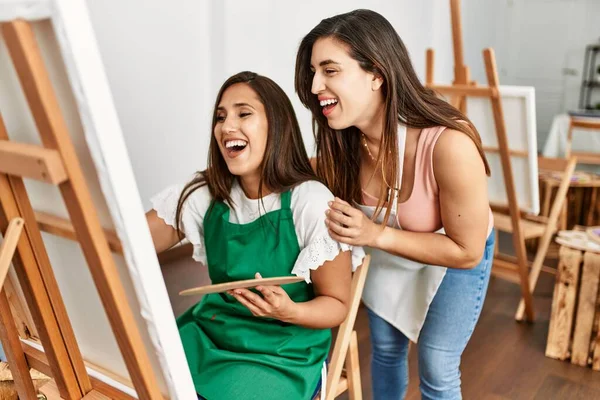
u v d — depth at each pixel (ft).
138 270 2.40
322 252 3.66
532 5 20.67
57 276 3.14
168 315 2.56
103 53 6.69
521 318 8.18
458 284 4.33
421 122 3.87
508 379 6.69
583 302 6.87
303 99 4.13
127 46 6.93
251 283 2.95
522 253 7.62
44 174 2.17
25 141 2.58
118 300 2.44
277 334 3.78
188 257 6.99
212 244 4.10
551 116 21.25
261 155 3.79
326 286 3.77
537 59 21.02
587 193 11.04
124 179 2.24
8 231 2.71
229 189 4.04
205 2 7.74
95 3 6.48
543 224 8.80
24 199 2.77
